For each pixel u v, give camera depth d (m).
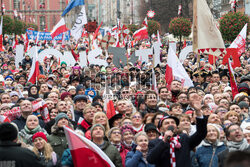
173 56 21.97
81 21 37.78
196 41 22.28
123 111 16.02
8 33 85.38
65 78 25.80
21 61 38.69
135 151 11.92
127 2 181.38
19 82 26.06
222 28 45.72
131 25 89.25
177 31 62.97
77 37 38.22
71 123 15.02
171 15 128.75
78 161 10.97
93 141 12.09
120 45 42.84
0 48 39.34
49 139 13.45
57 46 60.88
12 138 9.57
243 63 35.38
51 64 35.81
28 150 9.65
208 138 12.22
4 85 24.86
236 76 25.50
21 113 15.27
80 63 34.69
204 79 26.34
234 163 5.76
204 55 37.38
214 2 117.94
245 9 89.31
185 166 10.49
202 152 12.33
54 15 185.25
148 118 14.09
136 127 14.24
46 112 16.30
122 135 13.02
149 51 34.62
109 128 13.66
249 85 23.12
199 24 21.97
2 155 9.33
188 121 12.82
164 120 11.29
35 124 13.53
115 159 11.94
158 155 10.42
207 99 17.67
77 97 16.86
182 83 22.14
